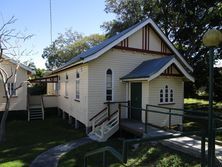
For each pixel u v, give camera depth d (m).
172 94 15.32
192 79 14.91
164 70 13.77
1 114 21.33
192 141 9.62
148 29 17.11
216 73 24.28
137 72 15.12
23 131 17.05
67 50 50.81
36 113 22.53
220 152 8.29
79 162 10.31
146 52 17.00
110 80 15.91
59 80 24.97
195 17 22.31
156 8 25.06
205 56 24.28
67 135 15.48
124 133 13.97
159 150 9.62
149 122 14.32
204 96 34.22
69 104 19.95
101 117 15.39
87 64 15.23
